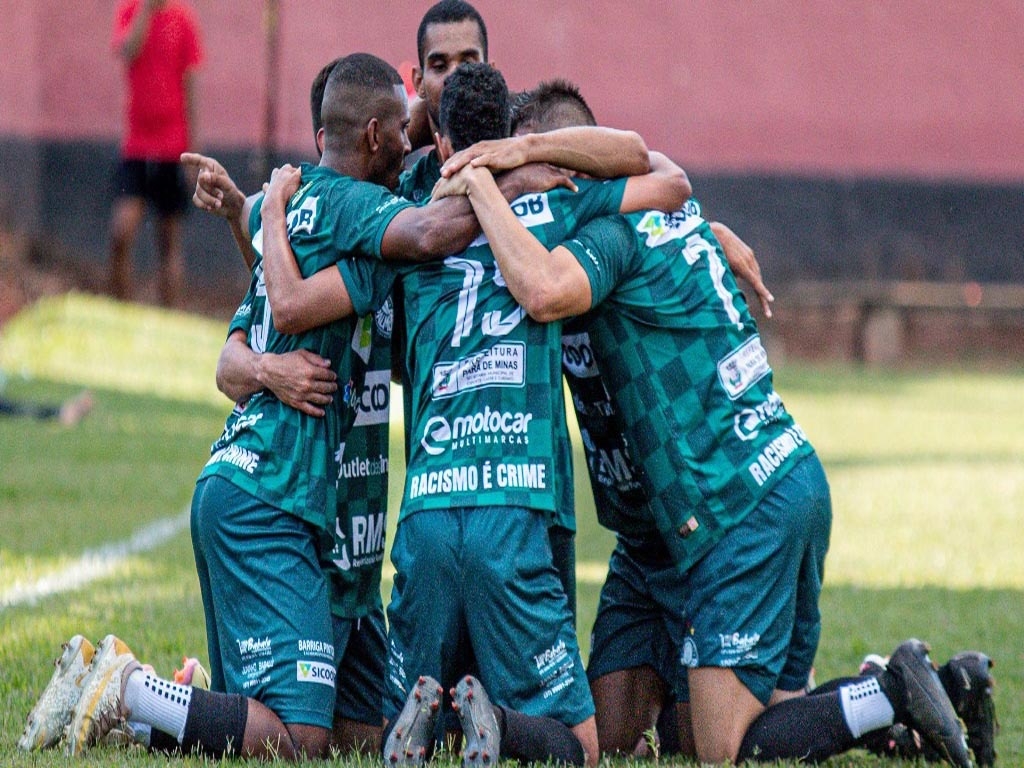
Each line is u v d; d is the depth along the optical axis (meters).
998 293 81.69
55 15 68.94
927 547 32.44
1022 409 62.03
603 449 17.00
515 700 14.77
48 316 57.53
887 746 16.38
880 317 80.12
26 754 14.09
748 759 15.34
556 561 15.80
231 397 16.03
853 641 21.75
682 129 81.38
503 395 15.18
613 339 16.23
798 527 15.82
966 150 84.44
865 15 83.25
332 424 15.82
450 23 20.44
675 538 16.00
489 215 15.38
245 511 15.23
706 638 15.73
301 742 14.64
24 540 28.41
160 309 64.94
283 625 14.89
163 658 19.45
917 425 55.75
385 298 16.11
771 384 16.66
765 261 82.69
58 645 19.97
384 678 16.73
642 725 17.27
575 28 79.50
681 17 80.88
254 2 71.94
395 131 16.41
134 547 28.36
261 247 16.47
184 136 62.59
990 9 84.31
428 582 14.96
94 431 42.34
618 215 16.22
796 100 82.56
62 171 69.25
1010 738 17.20
